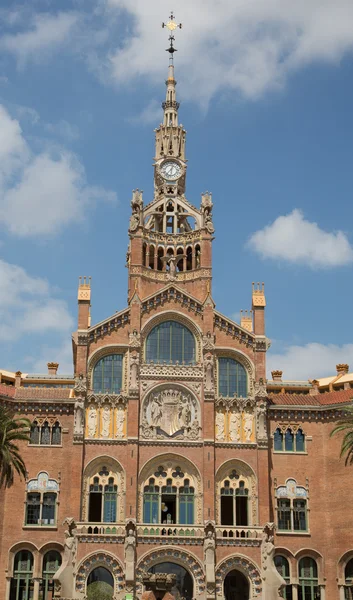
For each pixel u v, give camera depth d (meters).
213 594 80.62
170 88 112.56
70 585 80.44
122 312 92.62
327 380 122.88
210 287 96.56
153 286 97.81
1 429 76.12
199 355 91.88
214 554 82.31
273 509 87.94
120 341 91.69
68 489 87.00
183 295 93.88
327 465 90.00
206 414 88.62
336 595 85.00
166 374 90.44
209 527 83.31
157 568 83.19
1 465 76.12
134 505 84.25
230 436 89.06
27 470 87.38
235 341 92.94
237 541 83.31
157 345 92.06
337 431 87.31
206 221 99.44
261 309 94.44
